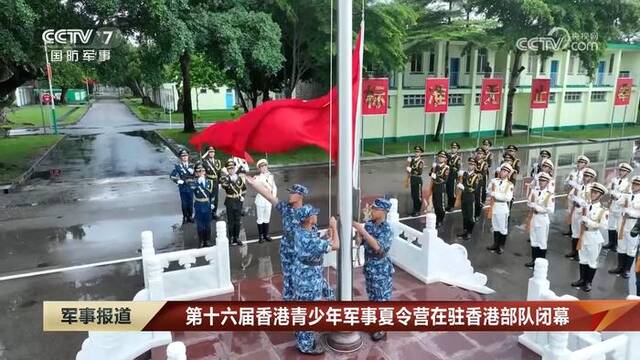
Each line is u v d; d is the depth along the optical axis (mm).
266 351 5363
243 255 9266
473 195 10211
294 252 5301
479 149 12711
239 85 22062
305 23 19000
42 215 12070
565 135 29156
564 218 11883
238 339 5621
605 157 22000
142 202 13391
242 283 7199
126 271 8547
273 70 17922
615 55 32688
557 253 9438
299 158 20594
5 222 11484
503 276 8219
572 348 4859
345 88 4559
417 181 12180
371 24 18422
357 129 5055
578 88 31484
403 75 26016
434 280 7188
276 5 18531
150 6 13812
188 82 28266
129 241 10125
